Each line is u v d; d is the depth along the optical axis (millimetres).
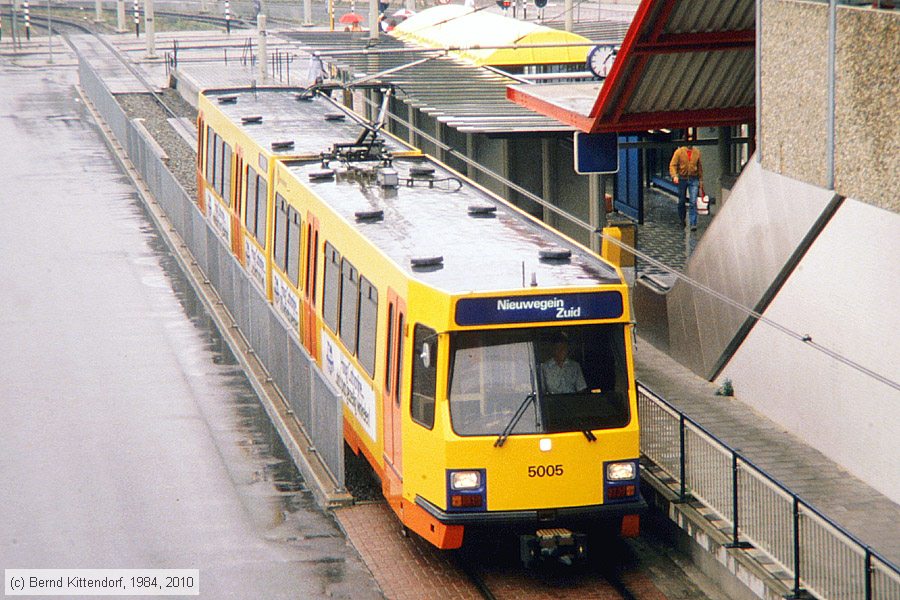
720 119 40750
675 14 36438
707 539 28469
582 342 28703
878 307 30766
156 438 38531
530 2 125812
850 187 26578
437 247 32406
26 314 53062
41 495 34062
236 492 34250
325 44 78250
